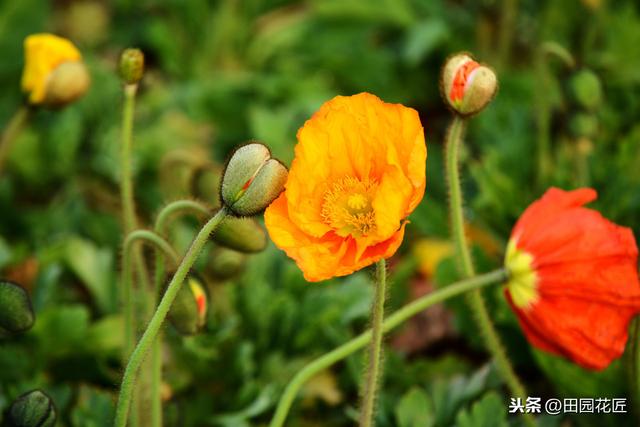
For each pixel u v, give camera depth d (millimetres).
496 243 877
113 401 691
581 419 752
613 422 748
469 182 942
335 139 598
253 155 593
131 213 709
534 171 902
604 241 641
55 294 871
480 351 833
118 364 828
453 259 808
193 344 787
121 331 818
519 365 813
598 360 648
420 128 590
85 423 735
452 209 667
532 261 652
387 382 797
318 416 804
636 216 828
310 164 597
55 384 810
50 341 810
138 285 807
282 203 600
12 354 790
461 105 644
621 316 643
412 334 876
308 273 590
